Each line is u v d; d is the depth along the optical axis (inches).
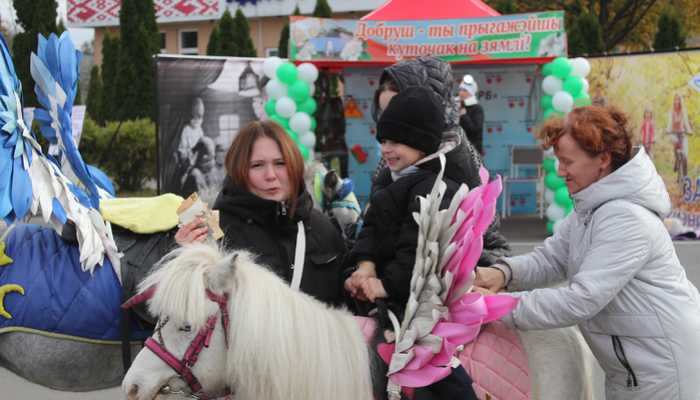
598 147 68.9
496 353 71.9
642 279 70.5
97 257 72.5
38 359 71.9
